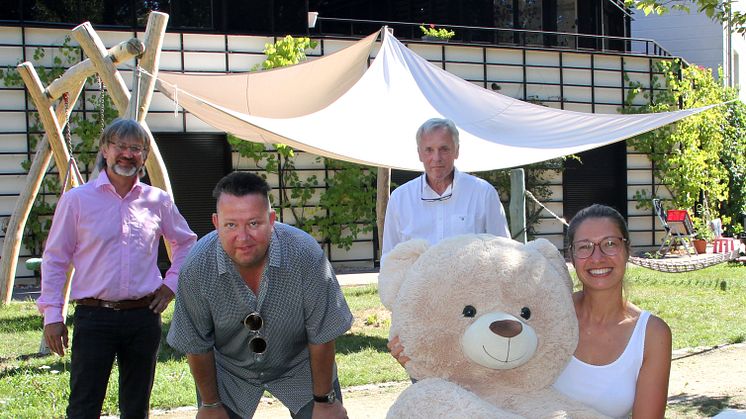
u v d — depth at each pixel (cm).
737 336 793
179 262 436
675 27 2047
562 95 1661
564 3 1784
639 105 1733
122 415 420
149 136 432
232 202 294
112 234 409
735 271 1388
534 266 293
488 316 277
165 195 438
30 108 1302
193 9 1408
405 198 452
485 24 1720
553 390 292
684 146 1752
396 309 297
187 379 630
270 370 351
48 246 410
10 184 1297
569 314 291
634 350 299
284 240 328
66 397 571
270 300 323
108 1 1355
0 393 580
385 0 1788
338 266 1505
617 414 299
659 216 1639
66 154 847
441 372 288
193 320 327
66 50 1316
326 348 341
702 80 1778
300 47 1442
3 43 1291
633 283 1216
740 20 657
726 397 577
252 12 1434
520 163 756
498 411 268
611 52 1694
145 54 711
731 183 1938
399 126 754
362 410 559
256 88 877
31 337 803
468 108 805
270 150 1431
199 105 809
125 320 407
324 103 915
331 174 1496
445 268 290
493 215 443
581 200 1702
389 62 798
